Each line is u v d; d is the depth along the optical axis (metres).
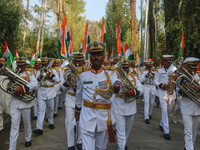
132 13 16.67
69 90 4.61
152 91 6.98
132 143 4.93
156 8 12.46
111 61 7.49
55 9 18.81
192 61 4.06
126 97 4.02
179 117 7.49
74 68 3.74
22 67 4.28
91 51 2.80
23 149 4.52
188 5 8.45
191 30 8.55
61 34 6.25
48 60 6.24
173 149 4.61
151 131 5.88
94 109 2.78
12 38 10.06
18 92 4.04
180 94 4.26
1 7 8.82
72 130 4.50
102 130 2.80
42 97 5.65
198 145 4.90
